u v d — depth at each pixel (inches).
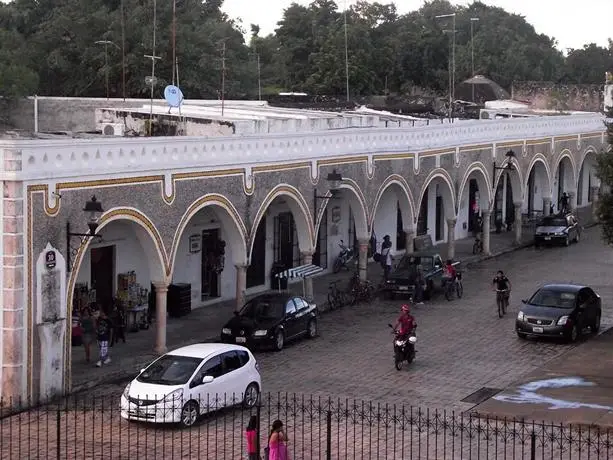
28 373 789.9
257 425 605.3
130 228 1061.1
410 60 2965.1
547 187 1785.2
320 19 2999.5
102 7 2154.3
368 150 1240.8
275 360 951.0
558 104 2682.1
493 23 3545.8
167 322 1095.0
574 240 1721.2
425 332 1077.1
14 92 1653.5
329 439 616.1
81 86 2076.8
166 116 1230.9
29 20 2397.9
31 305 788.6
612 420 749.9
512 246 1657.2
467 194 1739.7
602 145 2039.9
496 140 1563.7
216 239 1204.5
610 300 1248.8
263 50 2829.7
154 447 678.5
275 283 1295.5
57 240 807.1
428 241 1524.4
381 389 848.9
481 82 2551.7
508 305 1219.2
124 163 871.1
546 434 714.8
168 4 2137.1
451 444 694.5
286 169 1098.1
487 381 876.0
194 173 958.4
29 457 655.1
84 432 712.4
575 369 918.4
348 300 1232.8
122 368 895.7
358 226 1249.4
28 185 773.9
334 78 2647.6
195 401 733.3
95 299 1013.8
